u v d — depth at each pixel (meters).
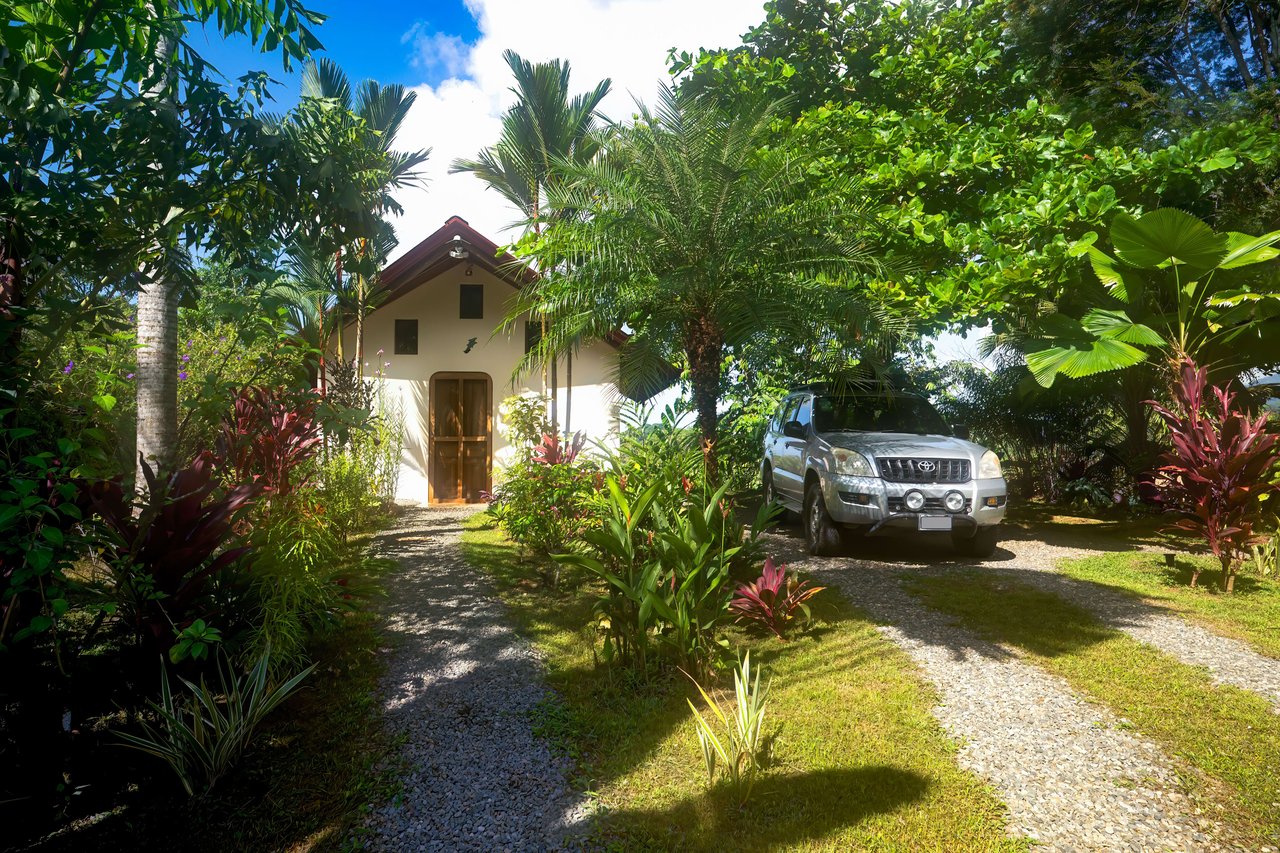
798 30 13.88
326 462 9.69
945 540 10.06
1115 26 13.05
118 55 3.66
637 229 7.20
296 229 4.76
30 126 3.32
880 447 8.44
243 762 3.72
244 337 5.29
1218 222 10.55
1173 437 7.36
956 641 5.47
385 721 4.21
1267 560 7.52
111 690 4.31
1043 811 3.26
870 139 10.96
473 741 3.99
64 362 5.68
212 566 4.07
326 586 5.17
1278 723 4.03
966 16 13.22
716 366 7.62
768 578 5.68
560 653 5.33
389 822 3.26
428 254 13.27
